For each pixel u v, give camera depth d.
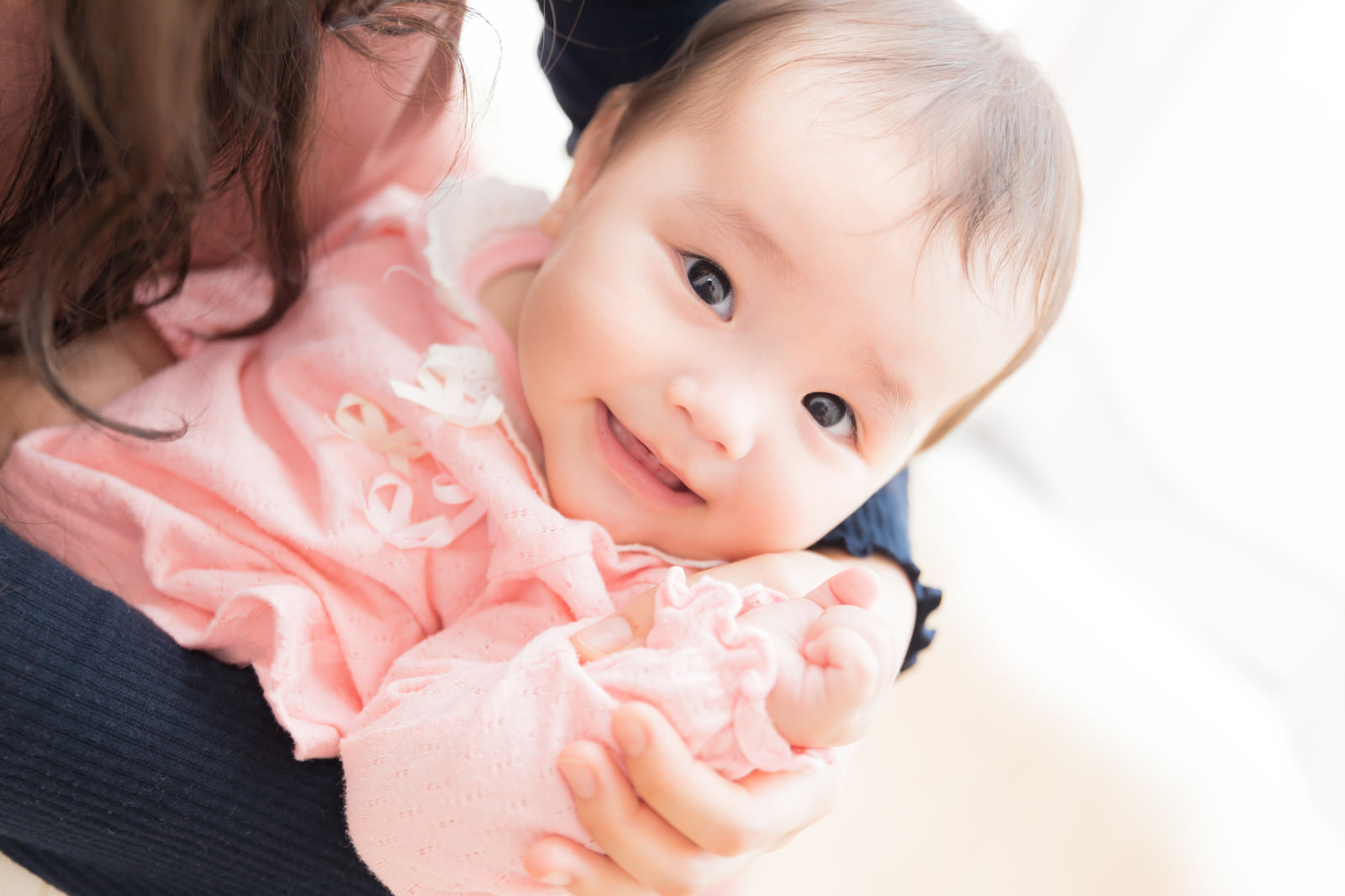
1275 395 1.58
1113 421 1.74
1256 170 1.55
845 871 1.30
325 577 0.84
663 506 0.83
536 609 0.82
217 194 0.83
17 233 0.76
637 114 0.89
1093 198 1.65
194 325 0.95
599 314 0.79
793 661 0.63
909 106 0.80
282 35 0.73
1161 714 1.47
